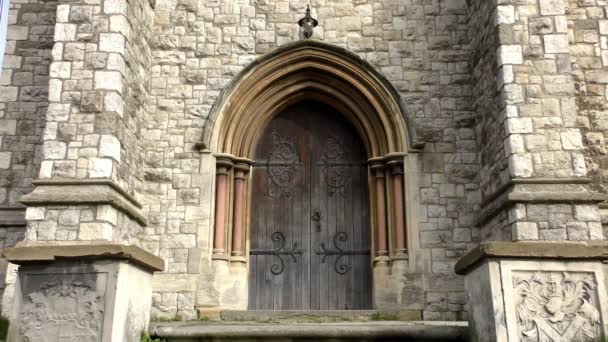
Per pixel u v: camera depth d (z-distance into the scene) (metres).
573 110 7.55
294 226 9.48
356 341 6.34
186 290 8.45
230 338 6.43
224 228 8.87
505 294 5.39
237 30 9.55
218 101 9.12
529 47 7.80
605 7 9.01
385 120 9.17
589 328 5.40
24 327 5.67
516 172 7.33
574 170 7.32
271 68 9.33
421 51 9.44
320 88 9.55
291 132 9.88
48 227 7.02
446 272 8.52
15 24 9.34
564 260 5.54
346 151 9.79
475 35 9.05
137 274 6.18
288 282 9.26
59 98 7.56
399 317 8.31
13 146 8.84
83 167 7.34
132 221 8.11
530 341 5.32
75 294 5.71
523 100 7.59
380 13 9.60
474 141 9.05
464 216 8.75
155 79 9.31
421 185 8.87
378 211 9.02
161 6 9.62
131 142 8.24
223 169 9.02
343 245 9.38
